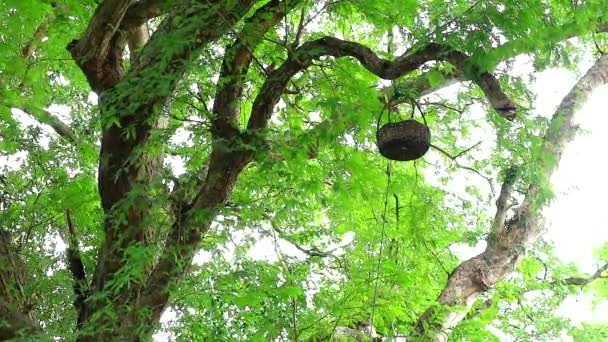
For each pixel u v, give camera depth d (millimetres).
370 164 6730
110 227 6137
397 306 7188
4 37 7840
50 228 8367
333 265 8000
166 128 6375
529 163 7539
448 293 8180
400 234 7891
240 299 6430
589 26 6441
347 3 6551
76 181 8594
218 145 6055
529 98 6652
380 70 5938
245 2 5875
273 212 7074
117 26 6262
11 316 5973
